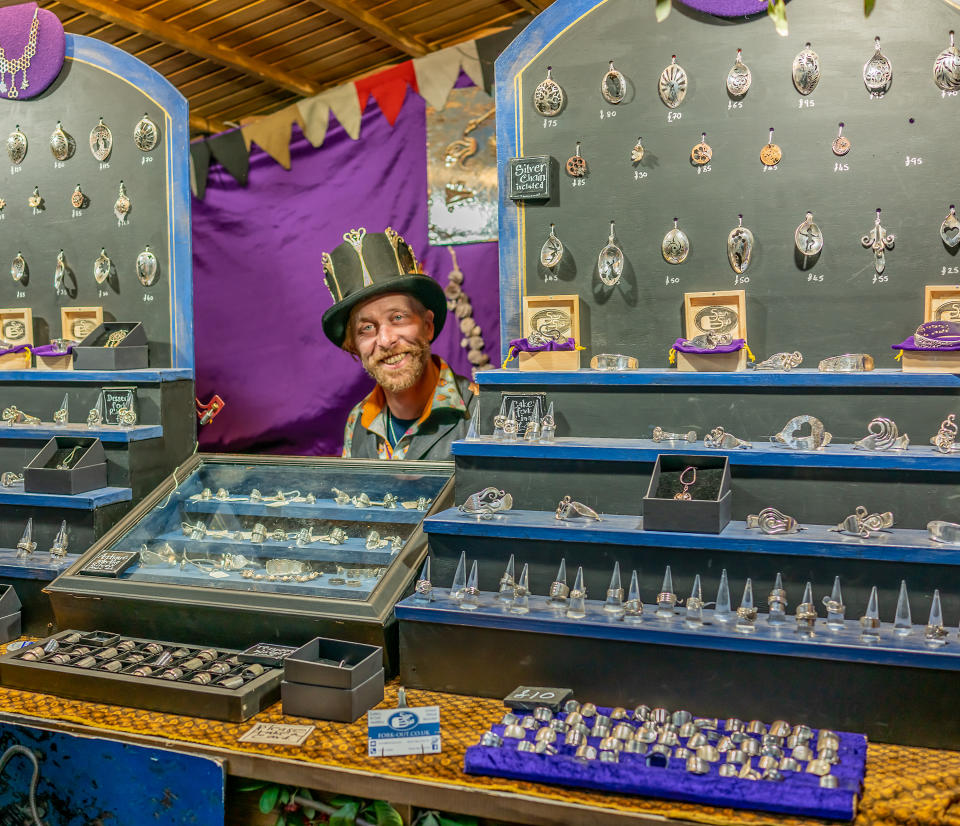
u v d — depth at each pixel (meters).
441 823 2.00
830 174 2.48
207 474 3.14
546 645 2.29
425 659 2.40
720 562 2.26
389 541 2.67
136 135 3.42
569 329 2.74
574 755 1.95
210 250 5.14
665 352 2.66
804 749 1.94
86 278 3.56
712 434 2.39
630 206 2.68
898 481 2.22
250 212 5.02
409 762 2.03
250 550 2.77
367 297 3.29
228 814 2.20
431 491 2.81
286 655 2.40
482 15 4.36
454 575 2.51
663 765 1.90
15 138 3.61
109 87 3.46
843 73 2.45
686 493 2.34
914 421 2.28
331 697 2.24
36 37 3.51
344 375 4.91
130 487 3.12
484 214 4.48
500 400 2.65
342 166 4.77
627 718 2.15
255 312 5.08
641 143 2.65
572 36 2.71
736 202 2.57
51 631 2.92
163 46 4.32
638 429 2.52
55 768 2.30
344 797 2.07
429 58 4.42
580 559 2.38
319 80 5.00
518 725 2.09
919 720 2.01
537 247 2.79
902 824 1.73
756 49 2.52
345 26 4.32
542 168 2.72
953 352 2.27
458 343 4.62
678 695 2.19
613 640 2.22
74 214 3.56
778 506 2.32
